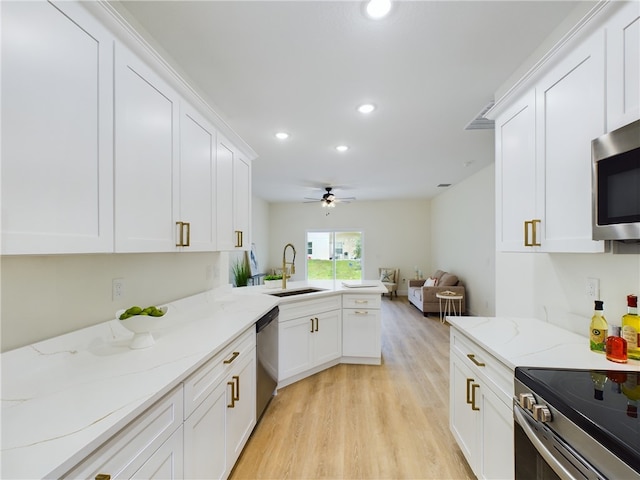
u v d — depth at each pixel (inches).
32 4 32.8
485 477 57.9
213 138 78.4
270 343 96.5
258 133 125.6
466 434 67.1
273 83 86.7
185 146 64.9
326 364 126.8
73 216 37.7
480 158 163.3
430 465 70.9
